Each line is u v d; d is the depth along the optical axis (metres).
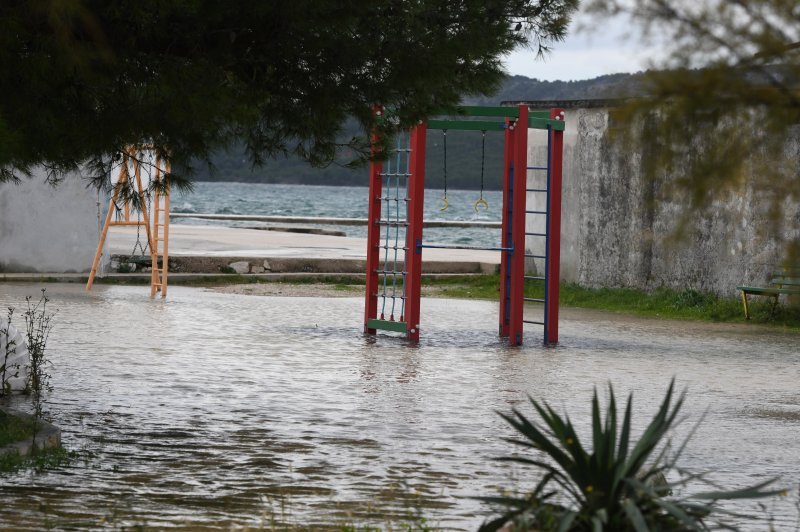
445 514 8.05
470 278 33.31
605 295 27.80
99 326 20.03
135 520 7.64
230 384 14.44
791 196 4.42
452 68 11.70
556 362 17.44
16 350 13.30
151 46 10.42
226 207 123.38
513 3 11.82
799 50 4.32
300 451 10.47
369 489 8.93
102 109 10.21
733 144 4.45
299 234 47.56
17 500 8.20
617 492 6.45
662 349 19.44
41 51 9.14
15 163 9.98
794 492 9.18
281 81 11.33
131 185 12.11
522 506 6.57
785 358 18.58
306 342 19.06
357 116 11.74
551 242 19.78
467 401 13.59
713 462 10.46
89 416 11.96
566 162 30.11
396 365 16.62
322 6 10.53
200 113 9.98
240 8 10.37
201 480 9.13
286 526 7.49
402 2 11.43
